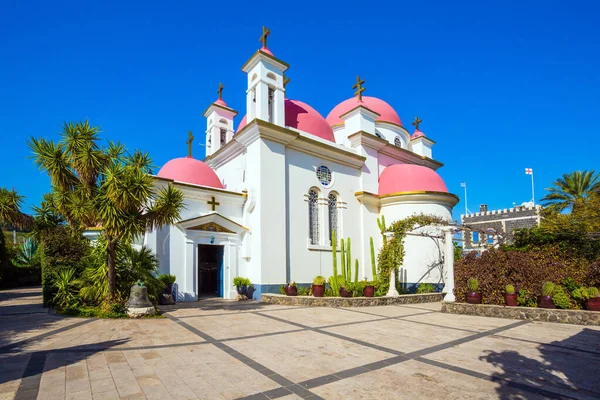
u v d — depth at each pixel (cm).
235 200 1720
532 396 487
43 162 1117
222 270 1656
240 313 1191
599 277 1155
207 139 2411
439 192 2008
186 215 1562
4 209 1371
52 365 598
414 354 690
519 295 1226
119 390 488
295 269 1752
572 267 1248
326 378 546
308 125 1969
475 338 838
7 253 2745
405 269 1955
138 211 1158
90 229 1450
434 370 591
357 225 2055
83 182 1159
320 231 1903
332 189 1977
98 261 1223
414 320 1099
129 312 1064
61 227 1461
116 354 667
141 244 1425
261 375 556
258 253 1628
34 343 751
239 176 1902
